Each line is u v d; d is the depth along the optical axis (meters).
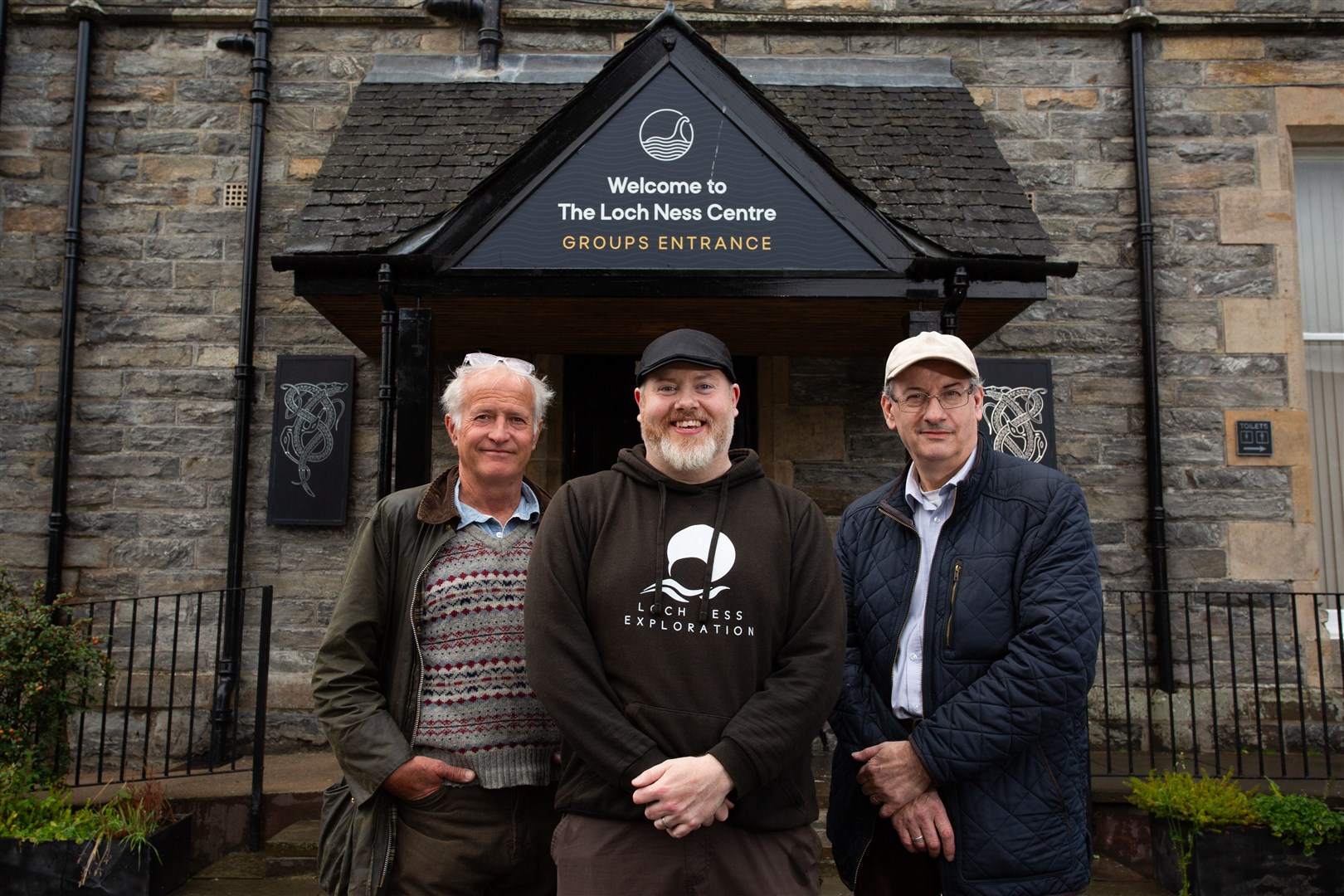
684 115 3.93
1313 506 5.30
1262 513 5.25
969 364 2.14
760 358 5.38
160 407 5.21
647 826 1.72
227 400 5.23
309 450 5.15
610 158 3.90
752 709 1.72
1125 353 5.38
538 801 2.08
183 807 3.88
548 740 2.09
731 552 1.82
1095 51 5.60
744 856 1.73
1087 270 5.44
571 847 1.76
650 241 3.87
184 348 5.26
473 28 5.56
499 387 2.18
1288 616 5.18
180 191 5.36
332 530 5.16
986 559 2.06
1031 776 1.97
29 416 5.19
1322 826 3.25
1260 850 3.30
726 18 5.57
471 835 2.00
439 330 4.70
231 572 5.04
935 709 2.03
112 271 5.29
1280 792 3.79
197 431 5.21
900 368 2.17
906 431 2.18
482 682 2.06
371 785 1.99
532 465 5.29
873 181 4.58
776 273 3.86
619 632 1.78
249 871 3.69
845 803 2.20
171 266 5.31
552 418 5.34
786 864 1.77
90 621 4.09
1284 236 5.43
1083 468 5.31
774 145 3.90
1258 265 5.42
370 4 5.50
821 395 5.34
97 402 5.21
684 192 3.89
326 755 4.89
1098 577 2.04
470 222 3.85
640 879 1.69
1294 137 5.59
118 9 5.40
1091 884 3.58
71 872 3.28
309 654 5.07
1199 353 5.37
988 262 3.91
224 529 5.14
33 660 3.72
